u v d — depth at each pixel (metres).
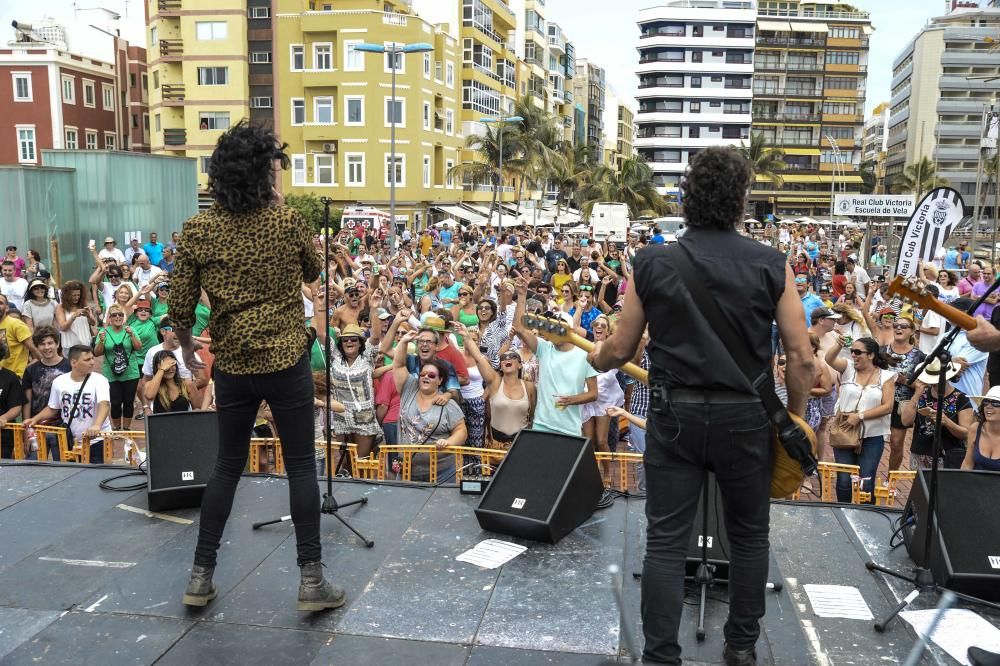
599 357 2.97
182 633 3.32
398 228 49.12
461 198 59.41
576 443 4.47
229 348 3.29
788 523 4.42
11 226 18.75
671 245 2.76
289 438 3.43
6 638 3.27
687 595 3.68
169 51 50.00
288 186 49.72
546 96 83.19
